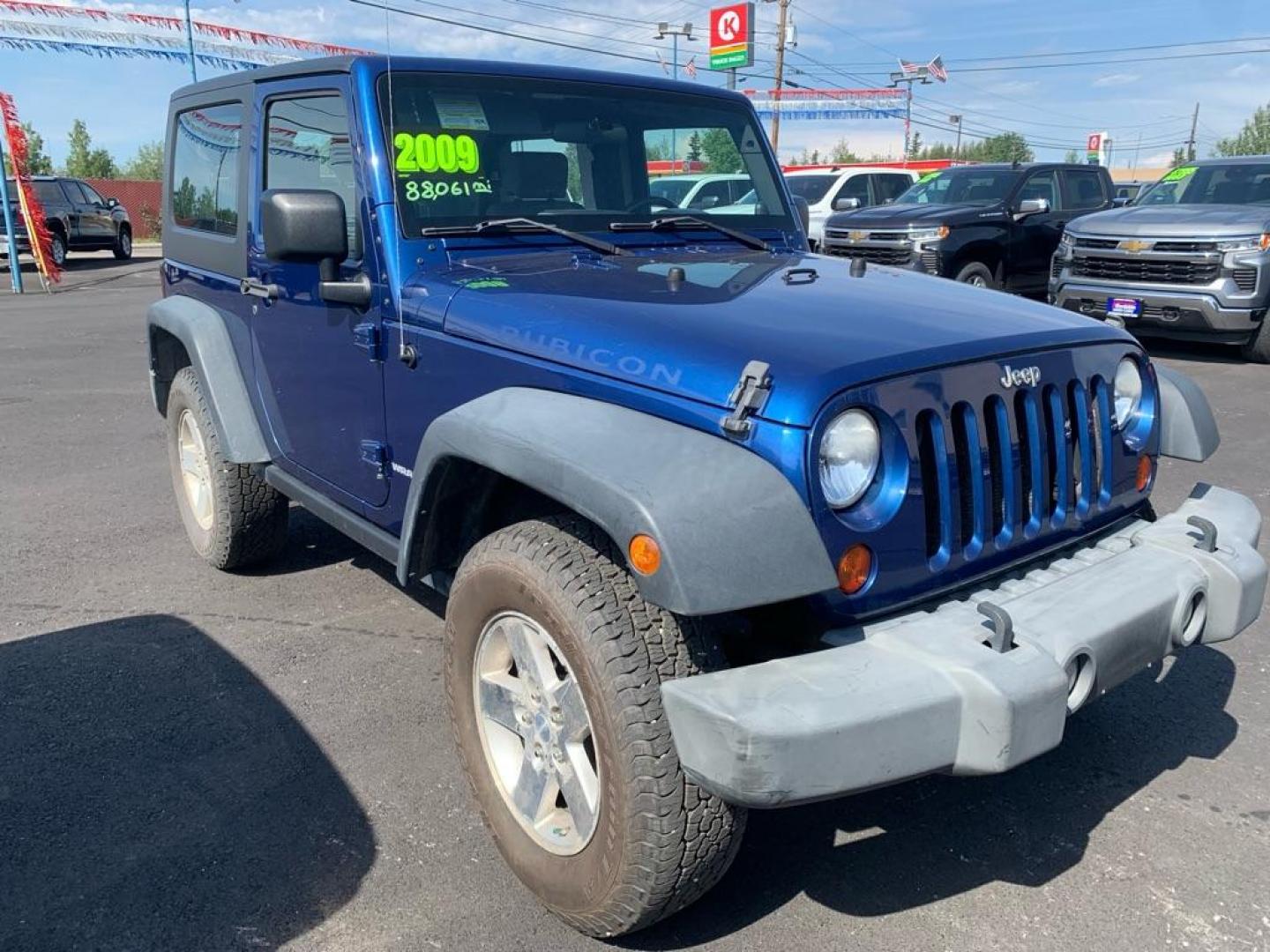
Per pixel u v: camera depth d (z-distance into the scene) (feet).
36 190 72.95
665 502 6.50
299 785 9.86
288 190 9.68
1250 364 31.42
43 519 17.63
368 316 10.27
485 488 8.90
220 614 13.67
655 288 9.16
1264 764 10.27
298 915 8.14
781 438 6.84
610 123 11.81
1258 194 32.96
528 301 8.79
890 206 40.75
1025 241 39.19
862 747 6.30
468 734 8.61
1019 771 10.18
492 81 10.94
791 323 8.02
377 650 12.67
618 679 6.91
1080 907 8.26
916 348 7.55
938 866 8.77
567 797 7.67
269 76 11.98
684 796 6.91
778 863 8.82
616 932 7.54
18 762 10.20
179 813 9.42
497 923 8.08
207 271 13.91
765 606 7.43
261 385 12.82
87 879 8.52
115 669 12.14
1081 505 8.80
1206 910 8.21
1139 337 32.89
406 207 10.03
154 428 24.32
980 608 7.01
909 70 141.18
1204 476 19.95
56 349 36.35
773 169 13.42
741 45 92.32
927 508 7.55
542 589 7.34
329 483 11.62
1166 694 11.68
